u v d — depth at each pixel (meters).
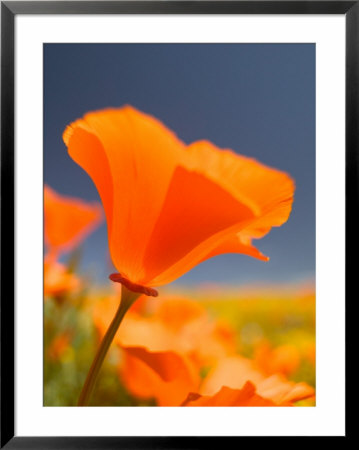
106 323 1.03
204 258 0.78
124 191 0.73
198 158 0.78
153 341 1.02
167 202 0.72
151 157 0.72
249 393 0.92
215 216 0.72
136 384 1.01
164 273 0.76
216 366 1.04
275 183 0.76
